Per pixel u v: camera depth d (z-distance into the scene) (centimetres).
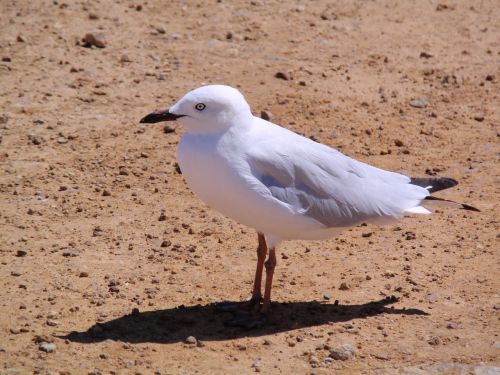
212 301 1180
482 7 2352
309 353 1055
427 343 1083
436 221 1438
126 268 1254
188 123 1088
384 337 1095
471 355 1057
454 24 2255
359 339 1091
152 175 1558
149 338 1078
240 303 1171
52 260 1264
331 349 1053
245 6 2242
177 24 2123
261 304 1168
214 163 1080
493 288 1226
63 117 1720
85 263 1261
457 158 1670
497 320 1141
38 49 1947
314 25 2180
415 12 2295
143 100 1797
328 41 2114
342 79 1945
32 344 1043
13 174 1527
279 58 2011
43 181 1512
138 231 1369
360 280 1248
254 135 1102
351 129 1753
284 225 1112
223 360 1034
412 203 1179
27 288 1183
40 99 1770
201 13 2186
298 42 2094
